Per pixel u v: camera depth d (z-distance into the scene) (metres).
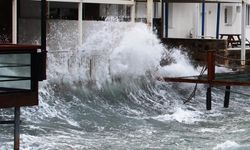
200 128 43.28
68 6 56.59
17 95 28.73
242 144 37.28
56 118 42.97
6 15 48.69
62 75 47.94
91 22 52.75
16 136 29.64
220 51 65.75
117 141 37.47
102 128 41.72
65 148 34.75
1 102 28.23
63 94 47.53
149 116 47.25
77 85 49.00
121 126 42.78
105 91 50.88
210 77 51.34
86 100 48.28
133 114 47.50
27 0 50.91
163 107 51.03
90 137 38.44
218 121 46.50
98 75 51.09
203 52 65.31
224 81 50.84
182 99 54.31
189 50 65.94
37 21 51.38
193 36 74.69
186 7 74.25
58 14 55.91
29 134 37.59
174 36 72.88
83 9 56.66
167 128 42.91
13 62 28.42
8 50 28.11
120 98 50.97
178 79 53.44
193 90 55.19
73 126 41.53
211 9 78.12
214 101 55.97
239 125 44.81
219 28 77.38
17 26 49.38
